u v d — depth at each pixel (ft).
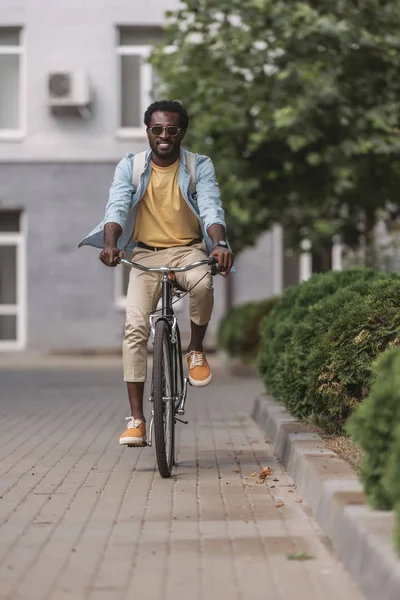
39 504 24.45
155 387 26.86
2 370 76.74
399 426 17.12
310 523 22.09
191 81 64.44
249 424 40.91
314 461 24.86
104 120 99.04
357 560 17.80
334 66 60.49
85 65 98.99
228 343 74.59
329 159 60.39
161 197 28.50
